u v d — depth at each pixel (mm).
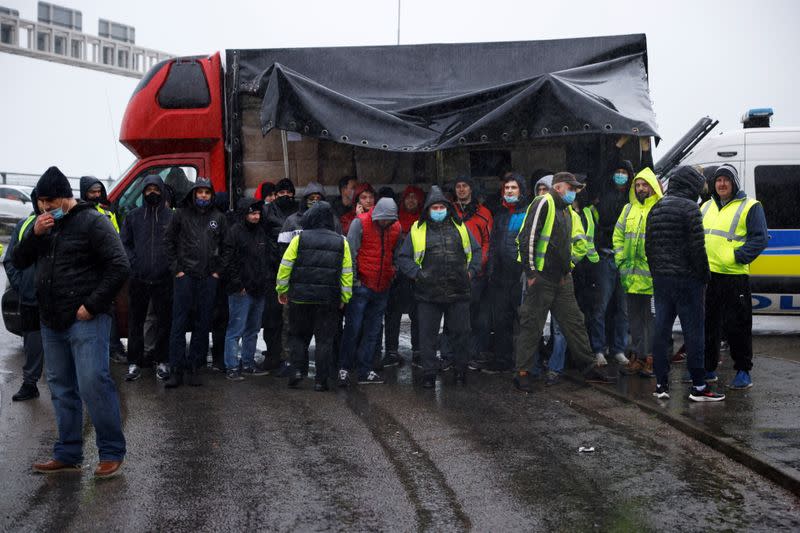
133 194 9523
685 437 5922
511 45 9305
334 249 7715
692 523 4293
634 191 8164
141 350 8375
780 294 10328
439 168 9414
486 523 4340
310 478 5133
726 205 7312
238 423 6547
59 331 5188
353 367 8859
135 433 6223
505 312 8648
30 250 5258
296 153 9398
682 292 6770
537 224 7535
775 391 7102
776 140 10531
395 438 6070
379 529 4277
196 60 9469
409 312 9094
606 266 8516
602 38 9281
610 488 4871
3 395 7520
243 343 8656
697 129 10586
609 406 6961
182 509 4582
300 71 9234
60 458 5297
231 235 8180
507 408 7016
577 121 8227
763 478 5008
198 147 9484
